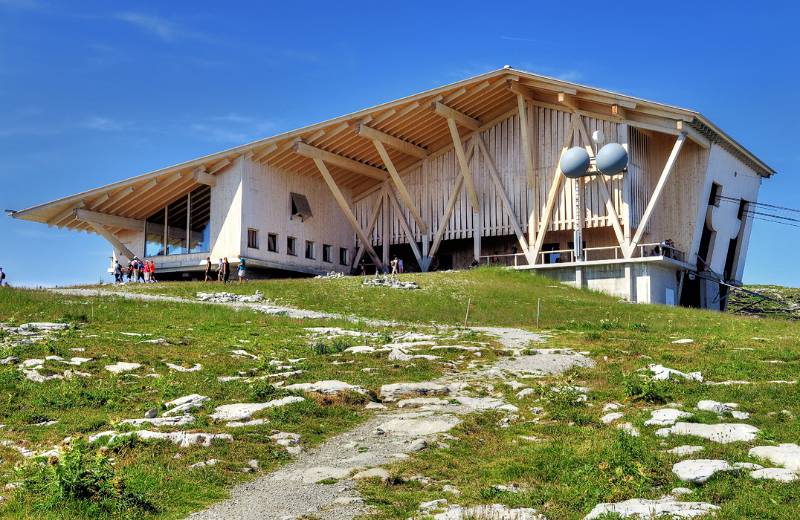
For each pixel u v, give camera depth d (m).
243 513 10.06
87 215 45.72
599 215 44.62
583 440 12.84
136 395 15.49
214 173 46.81
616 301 38.66
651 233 45.00
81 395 15.27
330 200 52.47
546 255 48.94
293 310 30.00
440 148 51.19
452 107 46.75
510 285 39.69
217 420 14.00
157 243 48.75
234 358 19.09
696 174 44.81
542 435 13.45
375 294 34.81
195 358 18.81
